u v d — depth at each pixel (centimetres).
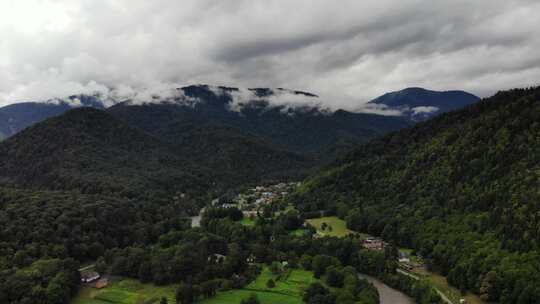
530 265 15600
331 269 18450
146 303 16950
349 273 18212
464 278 17100
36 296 16025
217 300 17112
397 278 18362
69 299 17375
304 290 17600
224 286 18200
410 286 17562
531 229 16862
